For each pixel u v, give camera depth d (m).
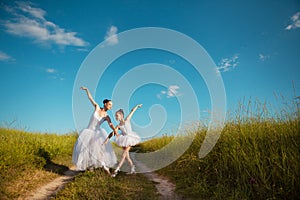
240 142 6.80
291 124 6.37
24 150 9.39
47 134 16.50
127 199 5.95
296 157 5.07
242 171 5.89
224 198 5.38
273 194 4.82
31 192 6.55
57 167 9.48
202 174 6.87
